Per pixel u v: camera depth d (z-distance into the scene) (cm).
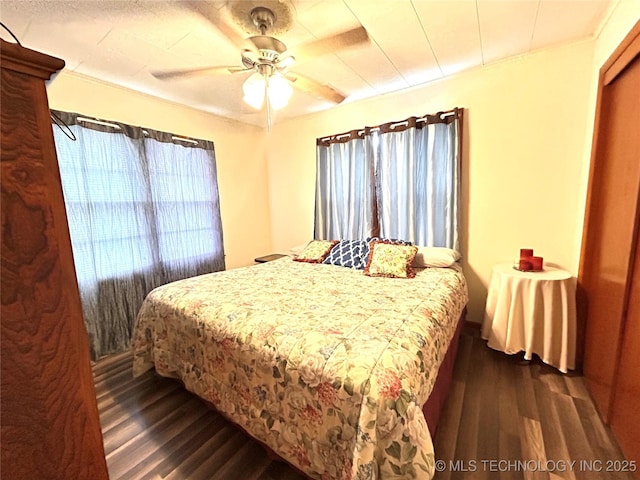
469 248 259
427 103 264
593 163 182
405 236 283
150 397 185
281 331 134
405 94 274
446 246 262
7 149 50
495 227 246
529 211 231
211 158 325
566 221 218
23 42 179
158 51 196
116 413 170
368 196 300
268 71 170
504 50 210
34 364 54
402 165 278
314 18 165
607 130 173
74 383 60
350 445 103
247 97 189
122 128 248
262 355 130
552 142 216
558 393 173
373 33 183
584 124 204
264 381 130
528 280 195
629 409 128
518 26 180
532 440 140
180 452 141
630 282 132
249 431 138
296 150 361
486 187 246
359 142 304
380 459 98
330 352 116
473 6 159
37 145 53
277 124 371
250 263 380
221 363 150
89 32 173
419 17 168
